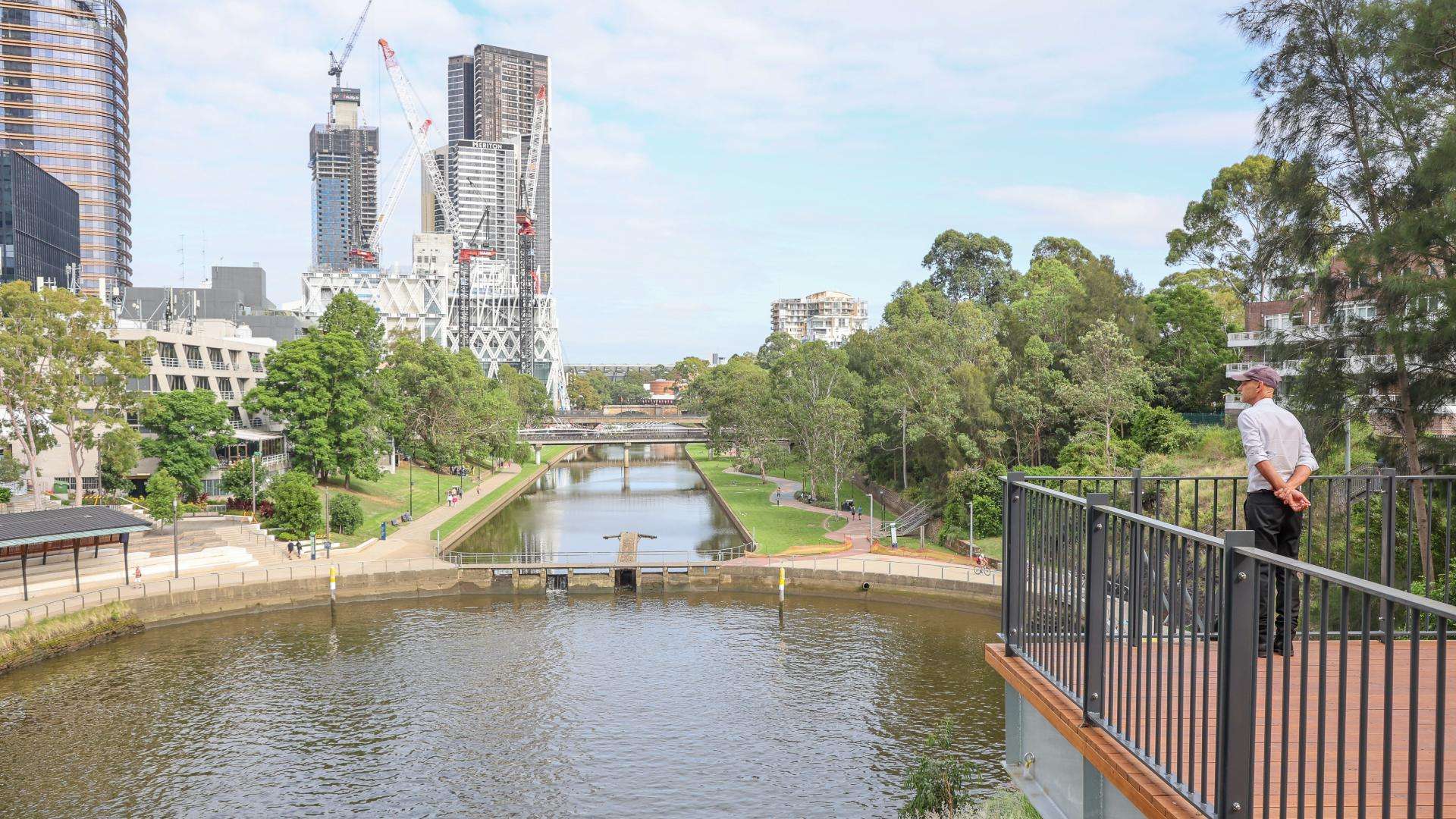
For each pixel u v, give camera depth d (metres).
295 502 90.12
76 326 84.88
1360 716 5.10
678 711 53.88
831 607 77.81
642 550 94.88
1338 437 44.41
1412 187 40.00
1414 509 9.63
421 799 43.25
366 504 115.44
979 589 74.94
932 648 65.44
